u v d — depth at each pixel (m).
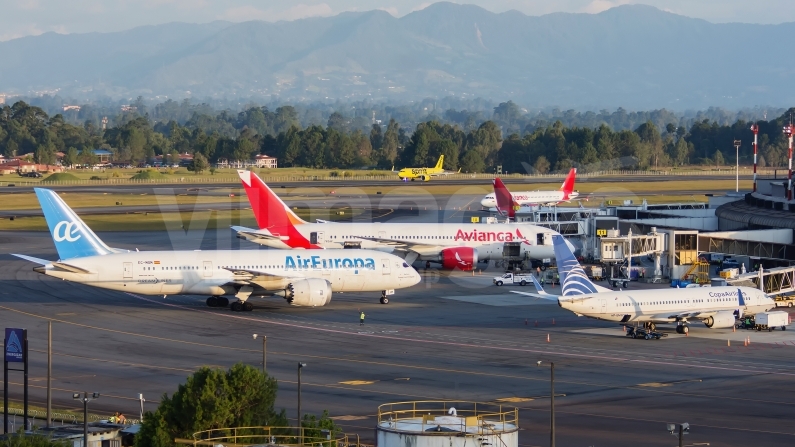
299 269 179.12
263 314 174.50
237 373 85.31
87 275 169.88
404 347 147.00
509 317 175.38
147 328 159.38
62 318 167.38
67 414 105.25
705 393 119.19
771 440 98.56
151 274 172.50
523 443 95.88
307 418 91.44
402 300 193.50
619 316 157.00
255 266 177.25
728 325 162.62
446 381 124.44
